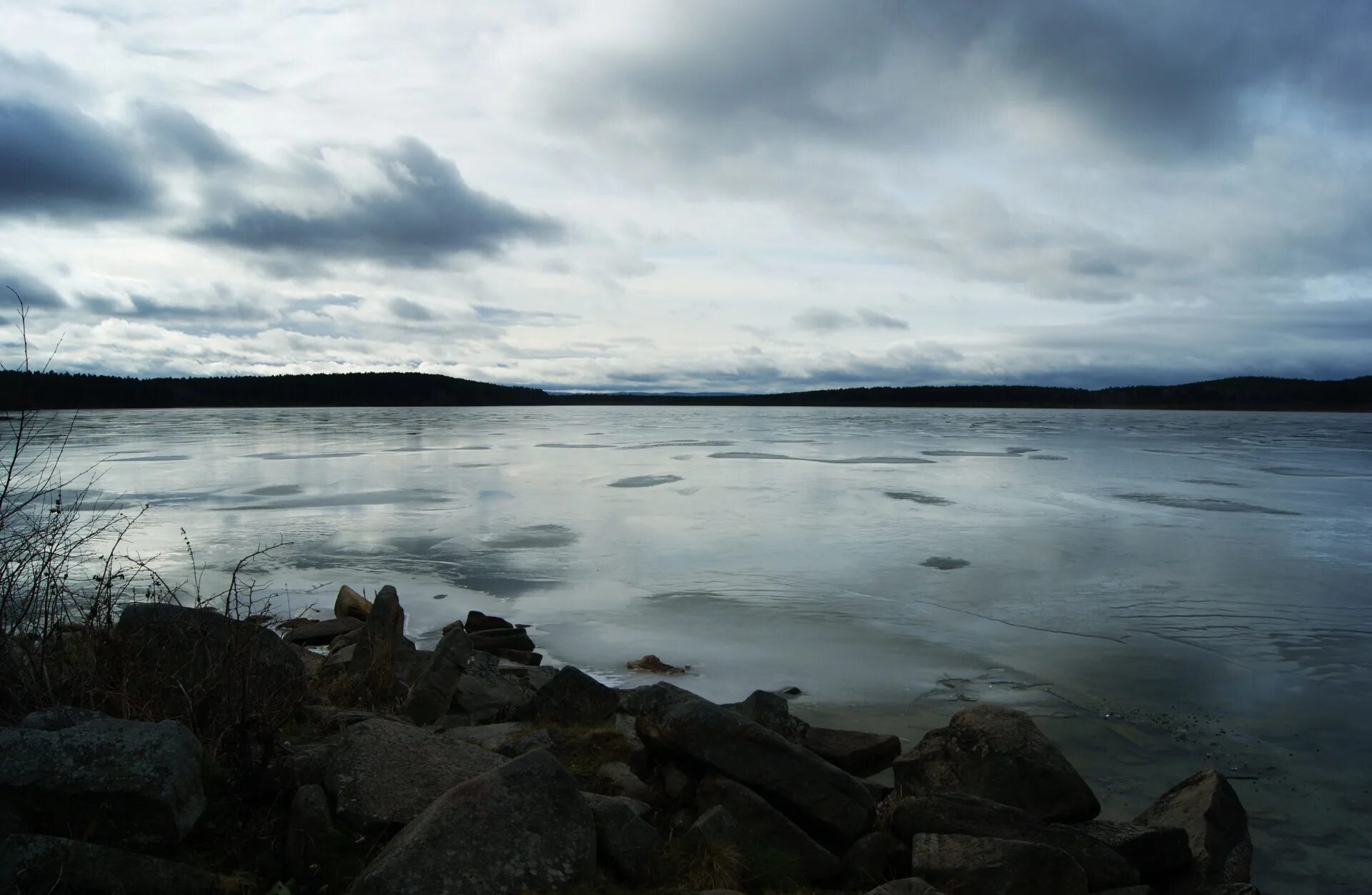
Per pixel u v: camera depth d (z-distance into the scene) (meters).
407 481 41.72
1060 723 11.82
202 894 4.37
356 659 10.10
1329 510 33.00
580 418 155.75
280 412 181.88
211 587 19.30
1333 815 9.10
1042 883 5.71
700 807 6.23
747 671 14.03
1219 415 193.62
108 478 41.41
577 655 14.91
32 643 6.28
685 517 30.67
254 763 5.45
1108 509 33.09
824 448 70.44
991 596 19.25
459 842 4.68
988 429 111.06
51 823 4.48
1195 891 6.58
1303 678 13.95
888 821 6.72
